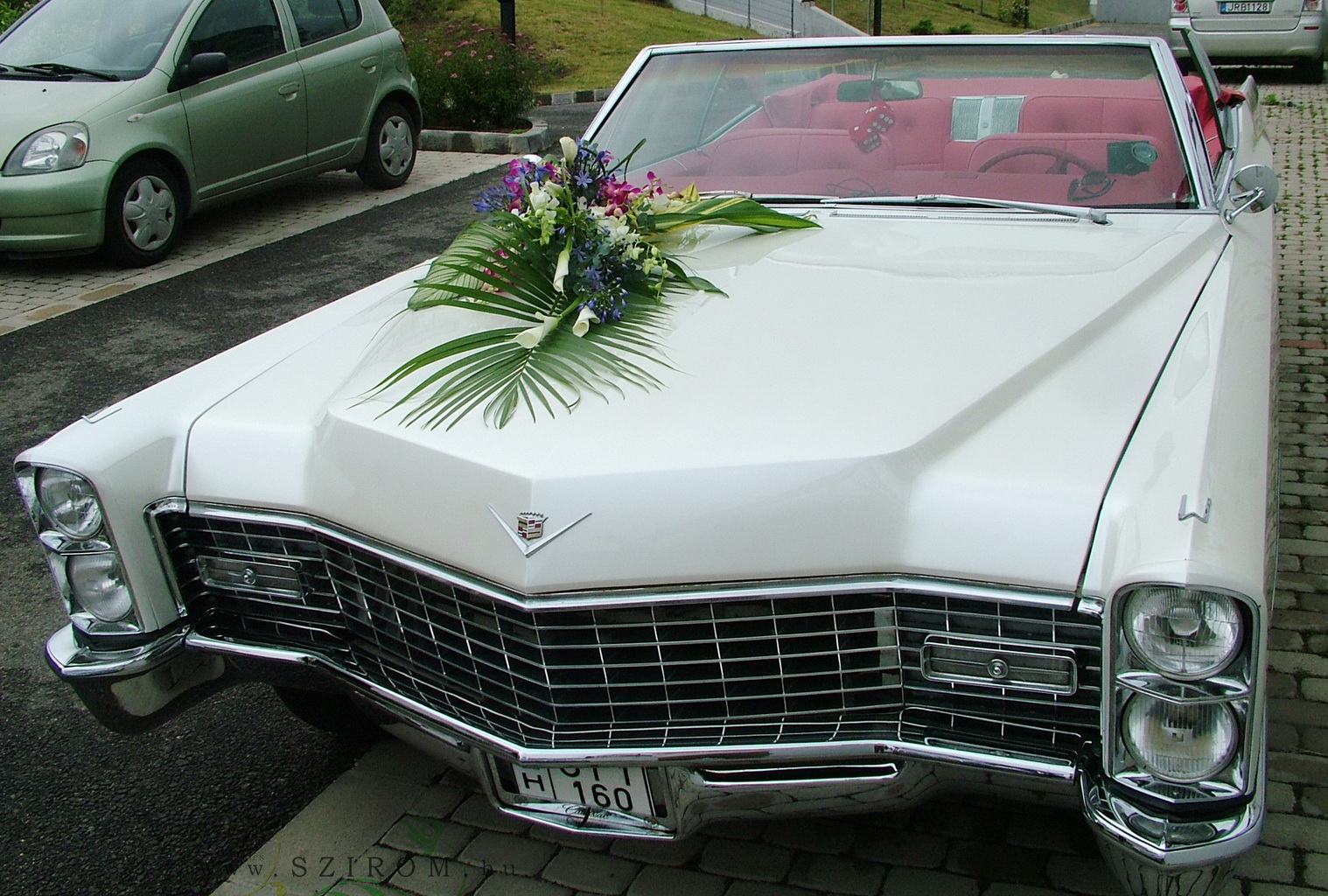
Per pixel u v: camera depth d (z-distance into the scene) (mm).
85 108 6867
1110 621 1638
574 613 1872
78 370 5531
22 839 2586
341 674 2182
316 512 2146
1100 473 1795
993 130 3129
